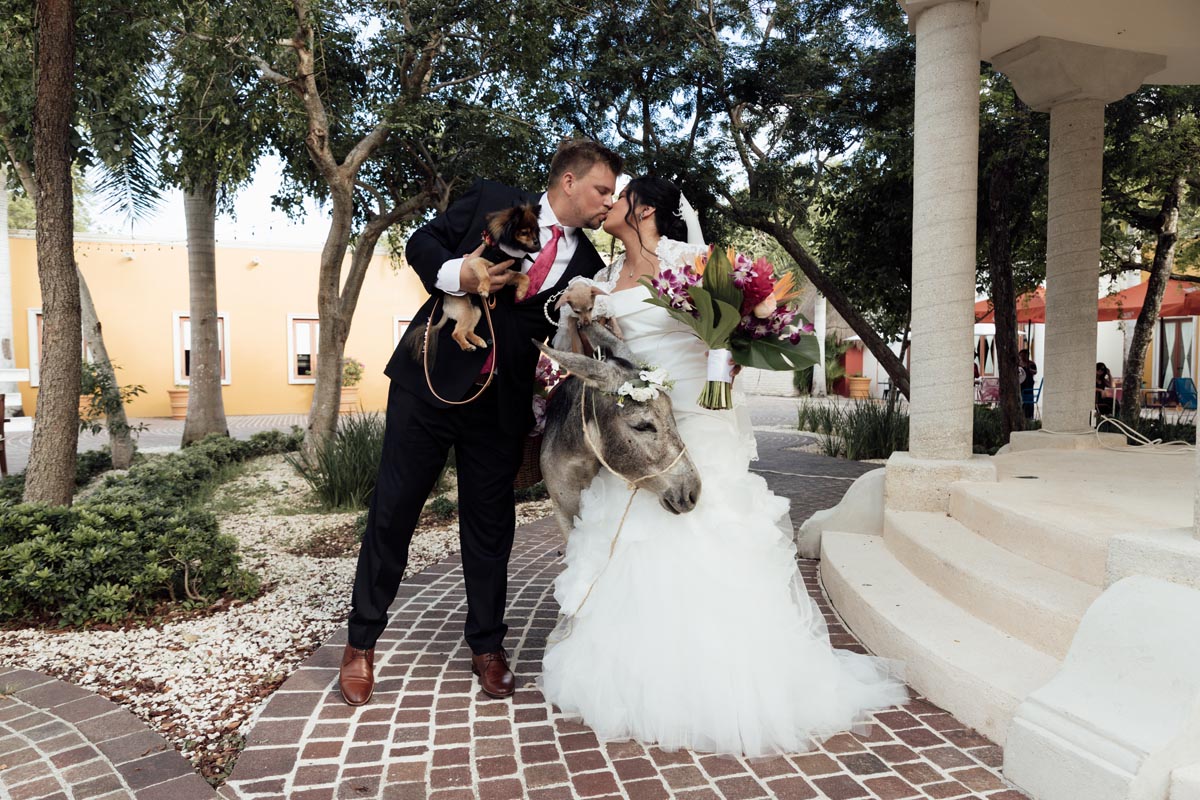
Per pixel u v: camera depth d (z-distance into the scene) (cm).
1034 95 620
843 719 281
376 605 310
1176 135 1010
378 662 349
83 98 655
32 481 525
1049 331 643
